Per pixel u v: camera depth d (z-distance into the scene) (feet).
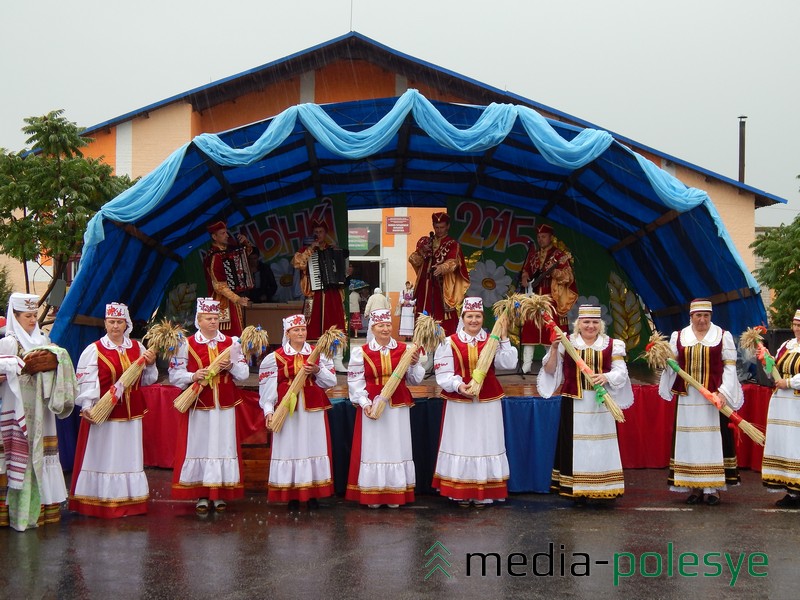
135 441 21.34
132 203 26.35
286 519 20.92
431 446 24.44
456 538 19.12
